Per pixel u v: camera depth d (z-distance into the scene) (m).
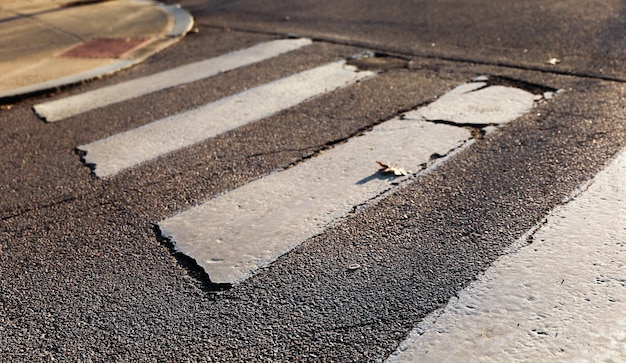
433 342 2.76
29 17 9.84
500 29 7.38
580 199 3.74
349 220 3.78
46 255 3.69
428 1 9.18
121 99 6.29
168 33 8.70
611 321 2.76
